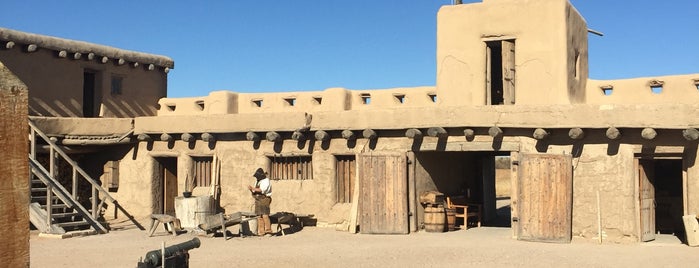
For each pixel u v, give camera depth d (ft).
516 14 51.65
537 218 46.14
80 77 63.05
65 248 42.65
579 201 45.83
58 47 60.23
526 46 51.34
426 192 52.31
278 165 56.49
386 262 37.27
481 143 48.39
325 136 52.80
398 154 50.78
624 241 44.52
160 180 61.46
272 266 36.09
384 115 50.67
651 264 36.19
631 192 44.42
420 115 49.32
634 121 42.98
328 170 53.88
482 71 52.47
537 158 46.32
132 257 38.86
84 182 63.00
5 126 9.63
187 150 59.21
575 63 52.85
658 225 57.36
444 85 53.57
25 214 9.93
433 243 45.27
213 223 47.16
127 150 61.82
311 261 37.63
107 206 62.34
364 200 51.26
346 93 58.23
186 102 68.03
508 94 51.90
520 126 46.39
